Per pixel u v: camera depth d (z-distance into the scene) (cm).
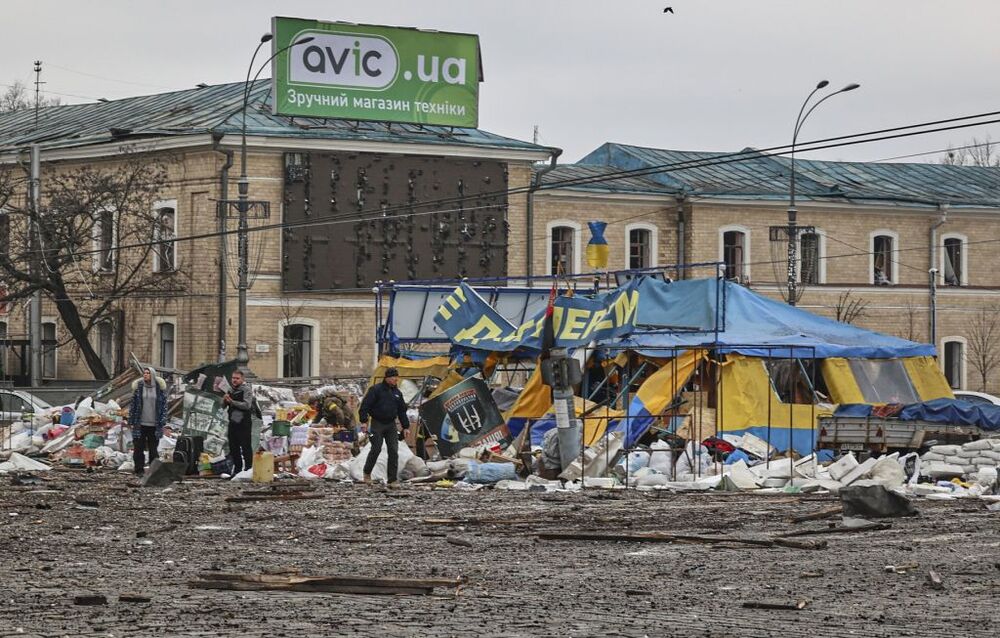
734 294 7981
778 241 13462
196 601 2661
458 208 12419
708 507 5006
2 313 12662
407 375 8162
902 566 3275
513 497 5441
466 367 7675
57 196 11712
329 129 12119
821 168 15012
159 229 11975
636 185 13612
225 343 11712
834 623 2481
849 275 14062
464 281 7875
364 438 7094
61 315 11762
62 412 8019
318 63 12094
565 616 2525
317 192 11900
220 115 12150
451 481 6241
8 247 11625
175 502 5116
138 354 12238
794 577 3139
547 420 7131
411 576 3095
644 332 7569
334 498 5347
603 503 5181
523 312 8525
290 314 11888
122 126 12719
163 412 6581
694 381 7288
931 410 7250
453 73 12488
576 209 13138
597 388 7231
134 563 3328
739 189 13725
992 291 14638
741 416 7150
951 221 14500
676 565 3350
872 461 6141
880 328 14162
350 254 12056
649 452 6525
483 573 3175
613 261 13300
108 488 5738
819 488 5897
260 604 2620
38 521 4384
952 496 5597
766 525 4391
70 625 2372
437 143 12275
